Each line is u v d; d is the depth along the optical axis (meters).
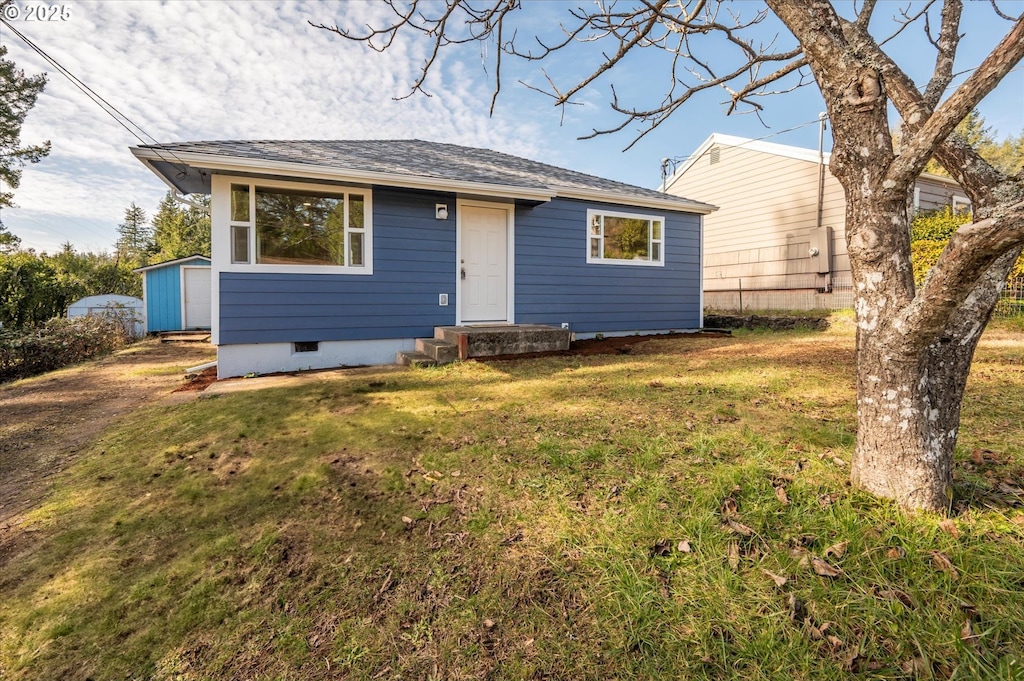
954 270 1.64
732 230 14.45
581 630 1.77
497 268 8.48
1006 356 5.38
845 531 2.02
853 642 1.60
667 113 3.69
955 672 1.46
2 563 2.43
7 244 19.67
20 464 3.86
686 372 5.52
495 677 1.62
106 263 19.92
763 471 2.59
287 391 5.37
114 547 2.51
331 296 7.11
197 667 1.77
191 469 3.39
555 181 9.05
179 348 12.24
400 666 1.69
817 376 4.97
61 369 8.95
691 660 1.60
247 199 6.60
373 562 2.22
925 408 2.09
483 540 2.29
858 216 2.12
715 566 1.96
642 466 2.83
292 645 1.82
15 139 15.93
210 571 2.26
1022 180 1.63
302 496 2.88
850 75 2.05
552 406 4.27
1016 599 1.66
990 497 2.20
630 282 9.70
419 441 3.56
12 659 1.84
